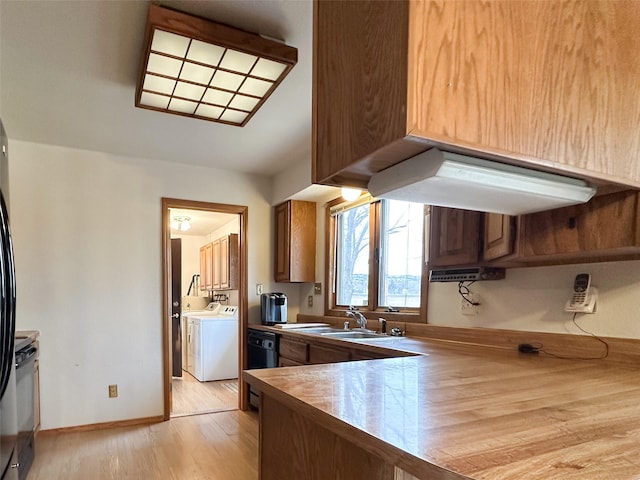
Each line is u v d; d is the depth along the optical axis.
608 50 1.01
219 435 3.09
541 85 0.91
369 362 1.53
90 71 2.12
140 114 2.67
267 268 4.16
